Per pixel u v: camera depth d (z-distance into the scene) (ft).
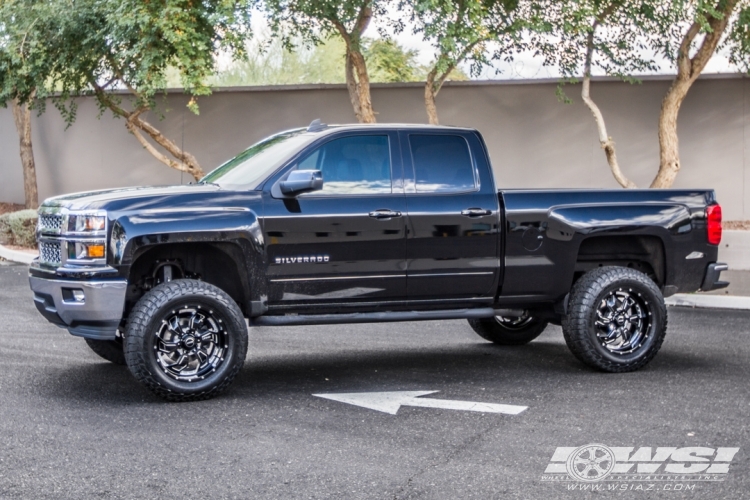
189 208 22.12
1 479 15.93
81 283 21.25
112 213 21.50
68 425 19.63
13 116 73.46
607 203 25.62
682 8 42.37
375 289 23.85
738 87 56.80
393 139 24.39
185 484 15.71
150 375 21.35
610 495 15.29
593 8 44.93
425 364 27.14
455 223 24.25
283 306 23.30
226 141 65.87
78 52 54.34
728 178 57.26
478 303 25.16
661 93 57.82
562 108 59.31
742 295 39.70
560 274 25.21
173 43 47.67
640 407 21.38
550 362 27.45
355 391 23.26
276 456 17.40
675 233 26.00
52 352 28.40
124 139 69.05
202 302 21.88
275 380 24.71
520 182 60.13
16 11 53.36
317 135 23.95
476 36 43.19
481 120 60.49
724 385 23.84
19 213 62.44
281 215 22.88
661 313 25.61
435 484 15.75
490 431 19.27
